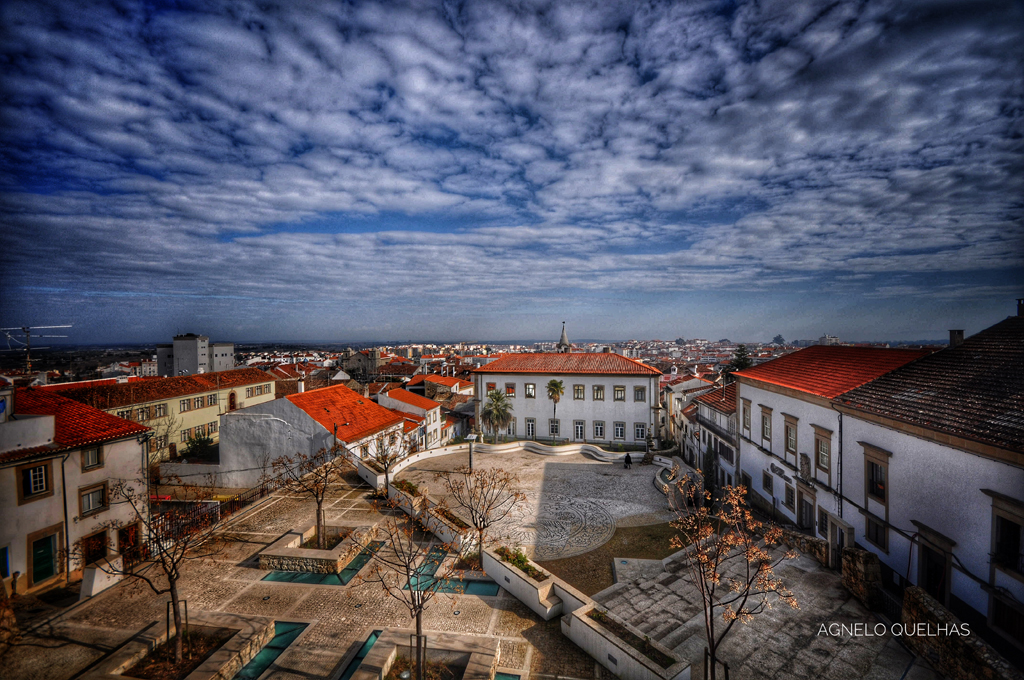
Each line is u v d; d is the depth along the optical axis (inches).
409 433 1903.3
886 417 713.0
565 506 1230.3
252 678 564.1
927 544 638.5
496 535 1031.0
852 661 576.1
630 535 1035.3
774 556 860.6
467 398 3208.7
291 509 1123.9
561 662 603.8
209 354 3486.7
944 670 536.4
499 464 1690.5
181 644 580.4
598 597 748.6
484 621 690.8
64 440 906.1
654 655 555.5
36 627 655.1
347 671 571.2
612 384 2118.6
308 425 1435.8
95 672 546.9
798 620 663.8
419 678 516.4
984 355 732.0
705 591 563.5
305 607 713.0
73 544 885.8
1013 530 533.0
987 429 565.9
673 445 1972.2
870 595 684.7
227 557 879.1
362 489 1270.9
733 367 2997.0
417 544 938.7
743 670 564.7
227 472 1499.8
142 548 879.1
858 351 1027.9
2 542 789.2
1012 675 458.3
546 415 2192.4
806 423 957.2
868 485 767.7
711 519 1027.9
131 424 1054.4
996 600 541.6
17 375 1321.4
